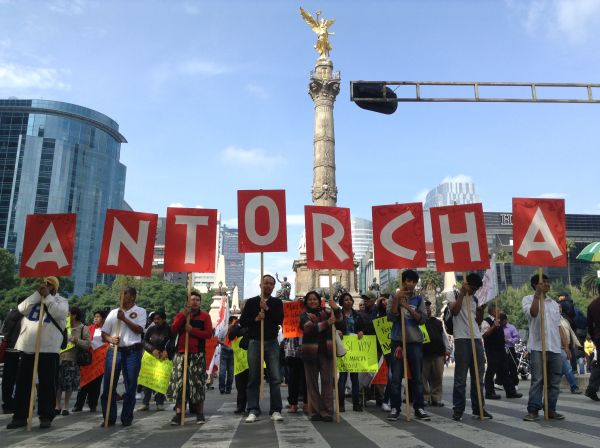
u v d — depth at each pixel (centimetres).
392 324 927
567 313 1488
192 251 916
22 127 12425
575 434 678
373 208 973
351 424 812
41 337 840
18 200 11988
